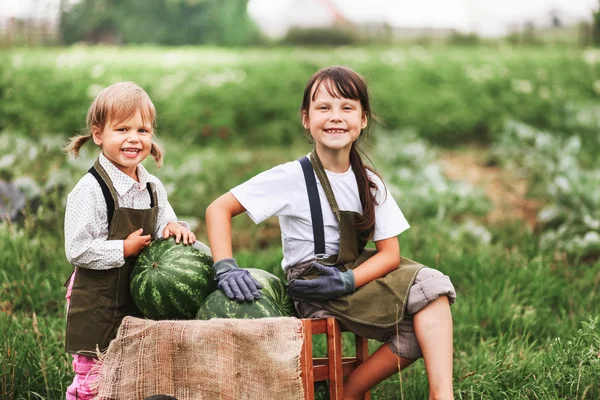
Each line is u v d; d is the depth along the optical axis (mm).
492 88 15500
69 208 3588
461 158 13250
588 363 3924
